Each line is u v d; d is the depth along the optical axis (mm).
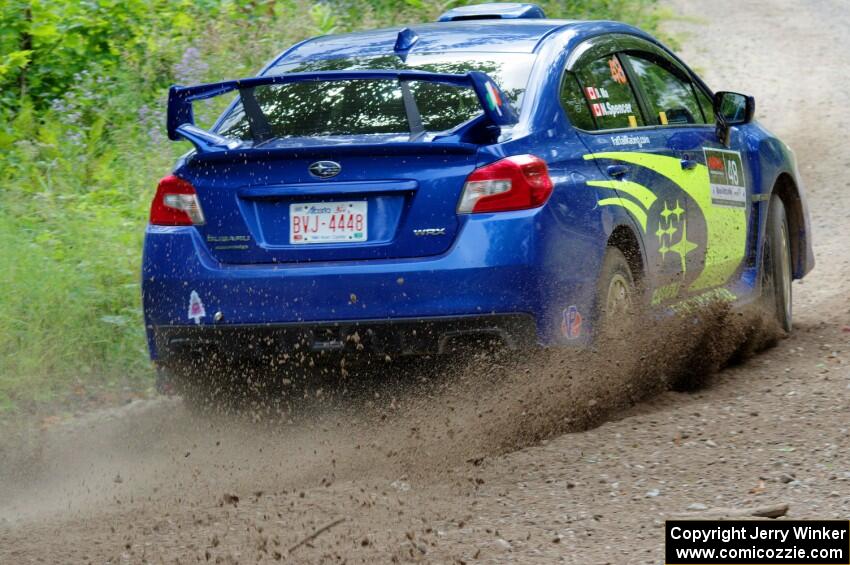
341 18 30266
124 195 20656
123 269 17484
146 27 25609
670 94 15250
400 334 11406
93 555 9344
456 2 31281
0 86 23812
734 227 15531
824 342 15922
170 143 22188
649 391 13227
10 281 16125
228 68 25547
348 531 9492
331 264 11562
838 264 21250
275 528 9688
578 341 11898
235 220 11883
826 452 10719
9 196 19578
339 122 12430
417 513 9867
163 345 12219
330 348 11578
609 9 38094
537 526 9391
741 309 15383
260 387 12344
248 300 11719
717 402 12766
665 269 13719
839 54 51312
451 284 11273
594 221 12219
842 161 30656
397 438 11930
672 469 10547
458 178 11391
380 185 11500
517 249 11297
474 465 11055
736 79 45000
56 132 22031
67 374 15477
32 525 10320
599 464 10789
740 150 16125
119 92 23875
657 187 13641
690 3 68688
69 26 24688
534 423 11742
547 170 11742
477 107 12219
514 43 13281
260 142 12281
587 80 13367
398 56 13391
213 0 27797
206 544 9406
